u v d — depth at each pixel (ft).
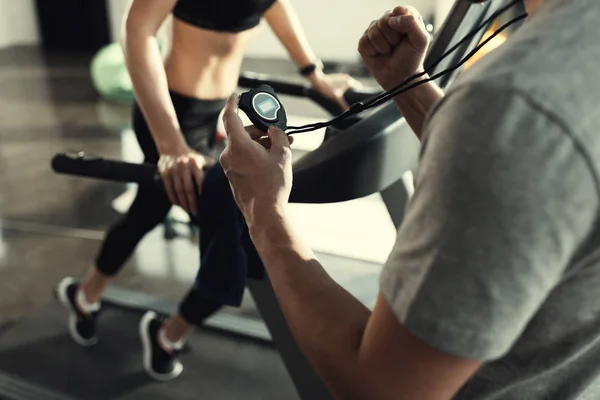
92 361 7.09
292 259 2.44
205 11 5.19
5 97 16.30
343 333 2.23
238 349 7.29
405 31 3.14
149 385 6.75
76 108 15.38
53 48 21.13
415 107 3.32
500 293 1.73
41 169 12.03
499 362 2.28
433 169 1.81
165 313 7.80
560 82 1.68
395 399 2.05
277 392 6.69
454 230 1.75
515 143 1.66
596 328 2.06
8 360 7.10
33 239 9.71
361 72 16.71
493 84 1.71
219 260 4.25
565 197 1.66
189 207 4.40
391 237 9.37
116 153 12.67
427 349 1.89
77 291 7.14
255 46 18.63
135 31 4.75
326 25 17.62
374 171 3.96
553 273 1.75
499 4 4.22
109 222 10.18
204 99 5.61
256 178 2.58
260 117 2.89
